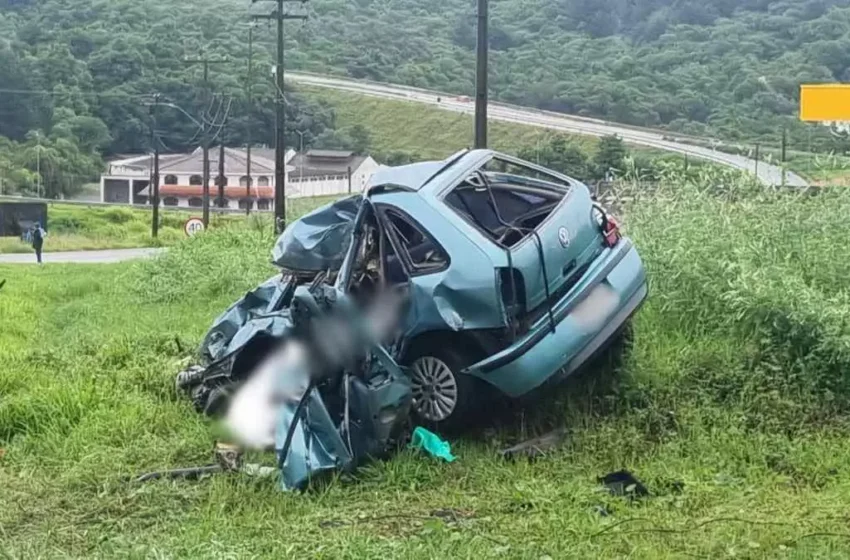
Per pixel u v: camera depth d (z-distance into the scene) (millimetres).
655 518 5457
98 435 7695
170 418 7980
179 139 70000
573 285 7246
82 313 18203
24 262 39062
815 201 9648
